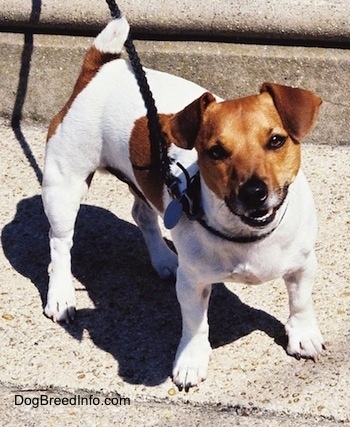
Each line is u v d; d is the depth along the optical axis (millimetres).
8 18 2158
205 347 1708
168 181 1640
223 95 2150
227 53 2115
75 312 1828
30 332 1801
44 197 1834
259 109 1523
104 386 1705
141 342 1773
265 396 1667
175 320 1807
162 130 1680
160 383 1705
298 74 2104
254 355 1730
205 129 1538
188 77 2145
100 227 2000
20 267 1931
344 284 1832
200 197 1587
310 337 1720
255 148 1504
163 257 1892
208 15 2090
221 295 1834
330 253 1891
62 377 1722
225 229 1575
